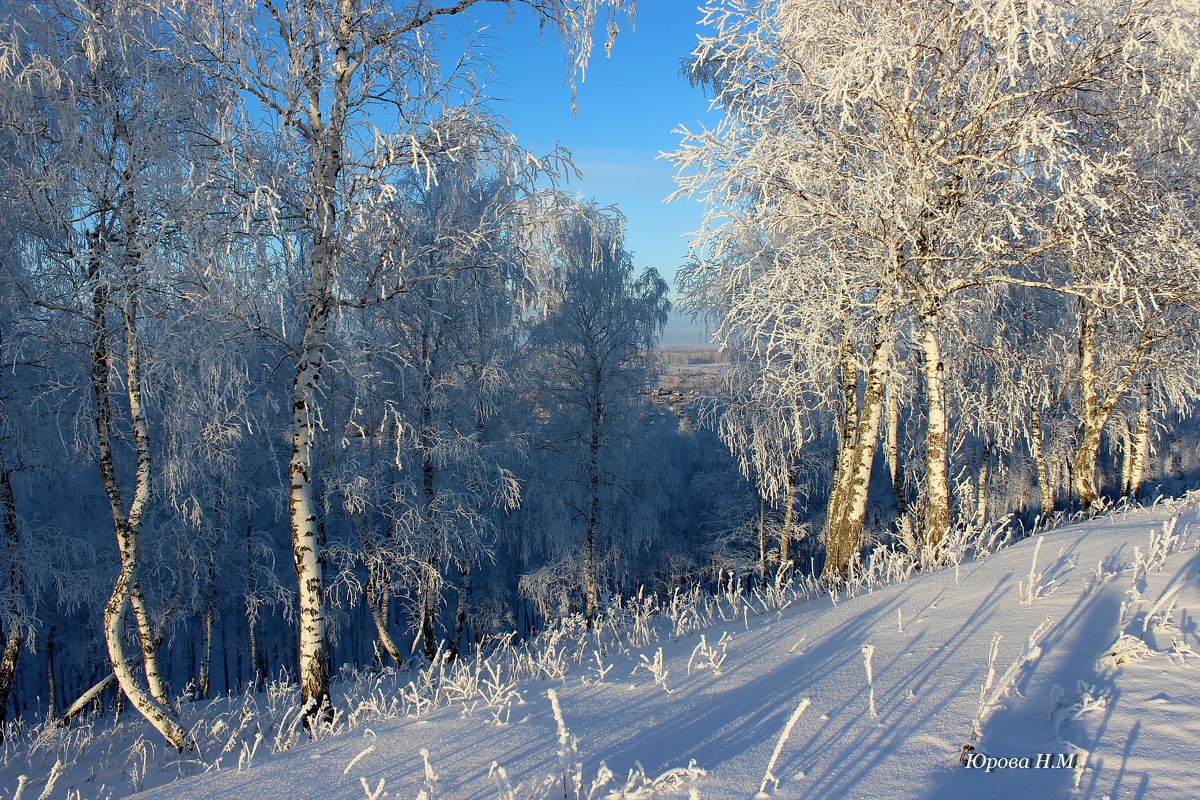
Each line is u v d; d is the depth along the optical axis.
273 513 19.48
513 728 4.06
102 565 15.13
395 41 7.63
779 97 9.30
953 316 8.35
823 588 8.61
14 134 7.30
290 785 3.61
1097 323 11.77
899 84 7.99
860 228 8.17
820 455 18.91
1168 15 6.78
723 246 9.71
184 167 6.98
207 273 6.60
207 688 17.81
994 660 3.39
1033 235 8.83
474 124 8.16
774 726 3.37
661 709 4.05
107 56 7.25
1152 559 4.68
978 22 7.12
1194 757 2.34
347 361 9.36
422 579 13.05
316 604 7.00
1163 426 16.95
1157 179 8.38
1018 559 5.93
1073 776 2.37
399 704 6.43
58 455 12.45
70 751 7.33
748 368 13.56
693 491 28.50
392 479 13.92
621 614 10.11
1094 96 8.52
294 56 7.10
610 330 18.30
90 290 7.30
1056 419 18.00
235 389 7.83
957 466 18.98
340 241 7.42
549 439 18.92
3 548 10.80
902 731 3.00
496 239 10.02
